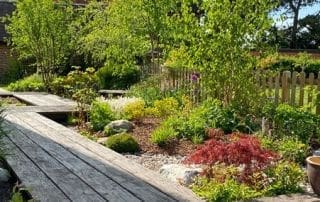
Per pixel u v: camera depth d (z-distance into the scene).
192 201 4.64
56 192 4.83
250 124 8.88
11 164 5.89
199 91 11.22
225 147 5.48
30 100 13.62
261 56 10.16
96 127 9.66
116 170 5.73
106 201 4.59
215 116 9.12
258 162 5.48
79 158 6.32
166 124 8.91
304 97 9.48
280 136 8.06
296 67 22.53
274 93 9.80
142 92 13.25
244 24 9.77
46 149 6.83
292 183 5.49
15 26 18.09
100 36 17.02
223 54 9.79
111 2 16.77
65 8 18.42
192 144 8.11
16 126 8.78
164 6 14.74
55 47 18.14
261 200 5.04
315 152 7.18
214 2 9.77
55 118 11.09
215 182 5.40
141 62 18.64
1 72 24.00
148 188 5.02
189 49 10.14
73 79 14.56
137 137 8.73
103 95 15.23
